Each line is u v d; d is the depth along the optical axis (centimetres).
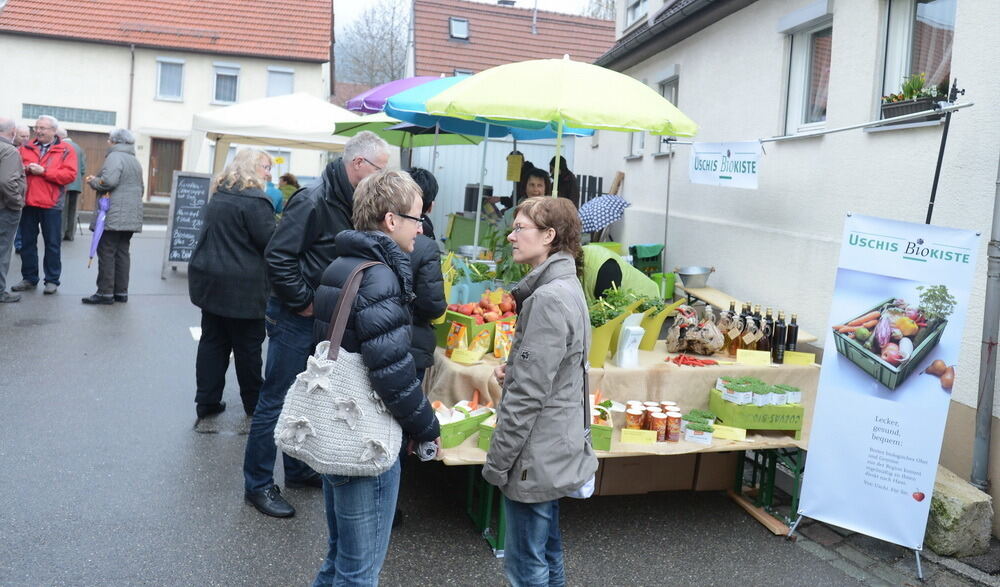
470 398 464
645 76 1141
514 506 319
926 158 546
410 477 535
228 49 2880
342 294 283
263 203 554
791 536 471
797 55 749
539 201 331
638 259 965
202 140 1271
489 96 495
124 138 1023
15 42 2777
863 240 452
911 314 441
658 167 1055
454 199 1653
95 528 427
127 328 895
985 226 491
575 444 316
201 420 606
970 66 505
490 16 2744
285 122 1145
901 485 442
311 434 280
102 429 575
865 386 451
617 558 439
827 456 458
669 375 494
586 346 326
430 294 412
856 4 643
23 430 562
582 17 2842
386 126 1110
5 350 766
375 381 279
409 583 397
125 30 2848
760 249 762
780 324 523
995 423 474
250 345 593
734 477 537
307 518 457
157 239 1970
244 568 398
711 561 441
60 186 1052
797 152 715
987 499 452
